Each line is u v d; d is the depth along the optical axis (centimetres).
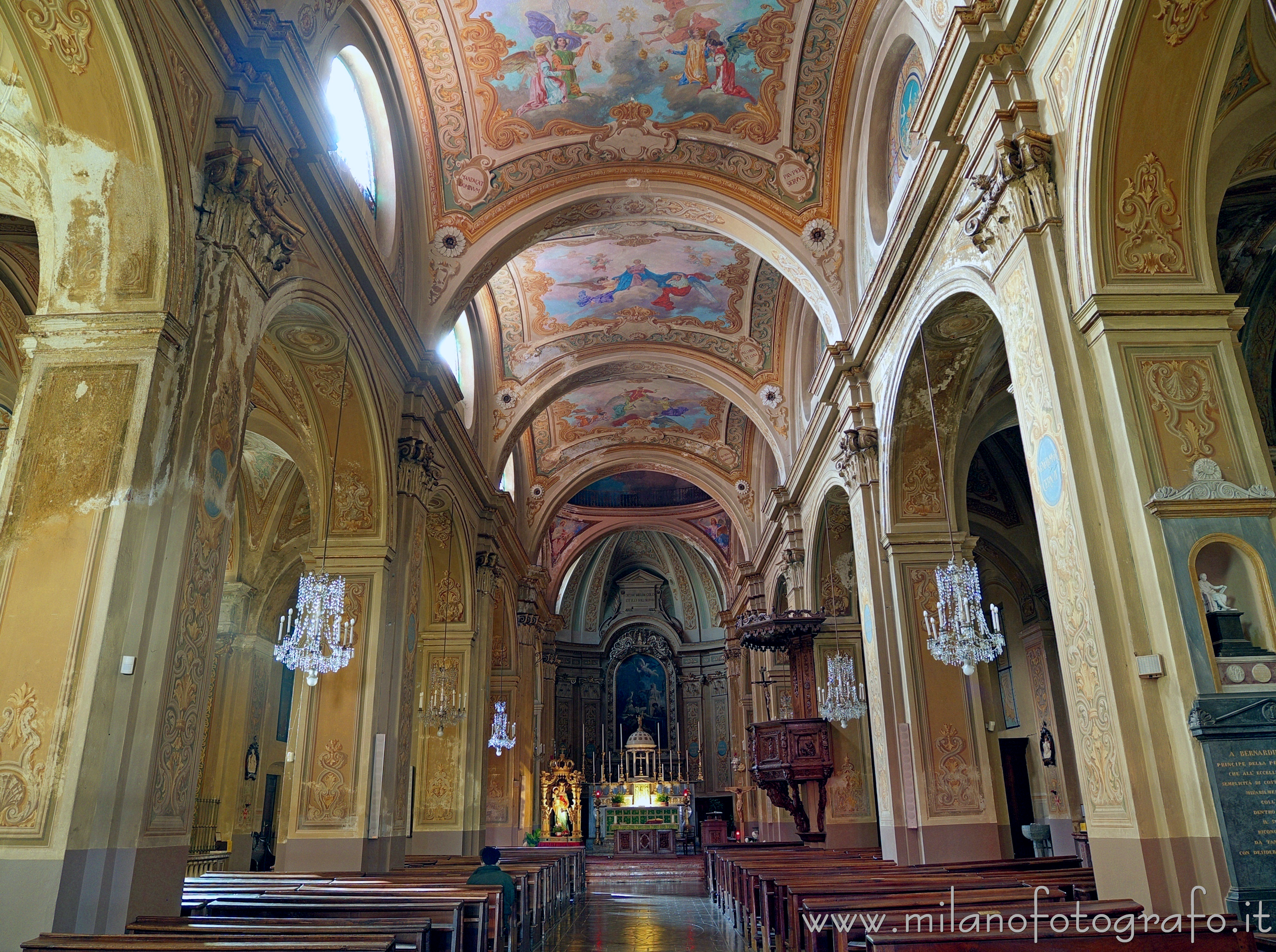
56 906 505
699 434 2356
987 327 984
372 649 1051
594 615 3556
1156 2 581
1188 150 630
